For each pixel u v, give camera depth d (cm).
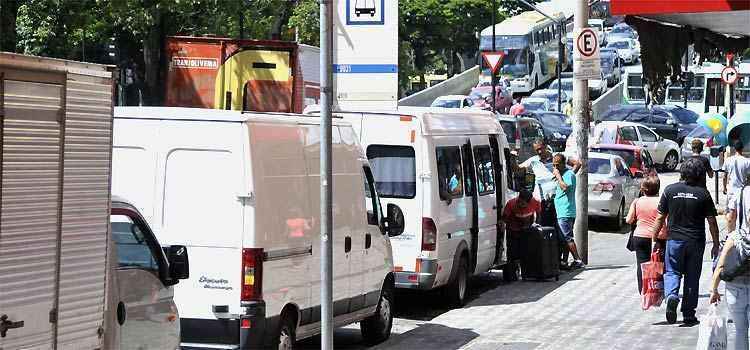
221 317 2192
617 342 2706
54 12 6769
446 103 10381
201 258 2209
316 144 2470
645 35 2230
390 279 2886
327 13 1825
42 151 1470
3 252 1402
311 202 2425
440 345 2778
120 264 1869
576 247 4175
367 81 3148
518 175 3931
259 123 2250
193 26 7744
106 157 1609
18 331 1431
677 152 8981
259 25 8225
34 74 1449
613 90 13800
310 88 5228
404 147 3127
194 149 2227
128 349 1825
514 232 3812
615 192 5284
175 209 2227
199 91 4459
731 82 7100
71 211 1533
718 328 2134
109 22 7375
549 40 15562
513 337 2833
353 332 3073
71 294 1538
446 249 3200
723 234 4891
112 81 1612
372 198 2805
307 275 2397
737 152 3684
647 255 3067
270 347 2250
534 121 7056
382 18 3125
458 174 3334
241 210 2203
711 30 2445
